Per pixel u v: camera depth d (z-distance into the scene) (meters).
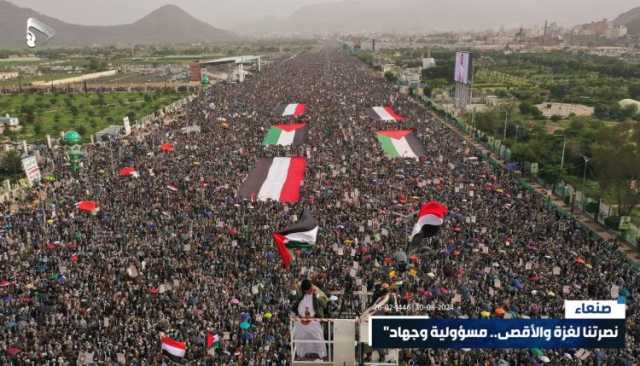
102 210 68.25
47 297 46.94
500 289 46.81
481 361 35.19
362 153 98.12
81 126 132.62
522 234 60.41
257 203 71.50
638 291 48.41
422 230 40.56
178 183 79.56
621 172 74.12
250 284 48.66
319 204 70.31
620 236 68.56
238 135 115.50
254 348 38.47
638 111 159.25
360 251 54.25
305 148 103.38
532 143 103.00
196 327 41.62
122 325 42.19
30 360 37.97
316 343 19.58
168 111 151.50
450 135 120.88
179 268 52.03
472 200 71.56
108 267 52.28
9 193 78.88
